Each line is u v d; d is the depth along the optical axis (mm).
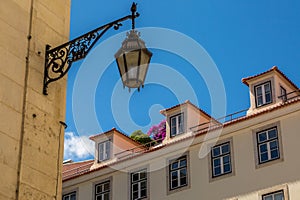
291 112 20328
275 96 21344
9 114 7109
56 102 7793
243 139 21109
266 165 20281
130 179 23188
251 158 20688
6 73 7223
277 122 20578
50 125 7602
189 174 21812
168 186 22172
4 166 6859
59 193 7434
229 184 20797
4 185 6793
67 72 7637
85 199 23906
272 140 20500
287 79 22031
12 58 7363
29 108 7363
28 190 7023
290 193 19453
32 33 7727
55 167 7492
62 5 8430
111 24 7312
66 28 8352
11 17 7527
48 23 8055
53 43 8008
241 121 21297
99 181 23906
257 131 20906
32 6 7879
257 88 21938
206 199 21109
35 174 7180
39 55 7723
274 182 19891
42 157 7352
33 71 7566
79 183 24391
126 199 22891
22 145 7121
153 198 22312
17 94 7293
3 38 7324
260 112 20953
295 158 19781
